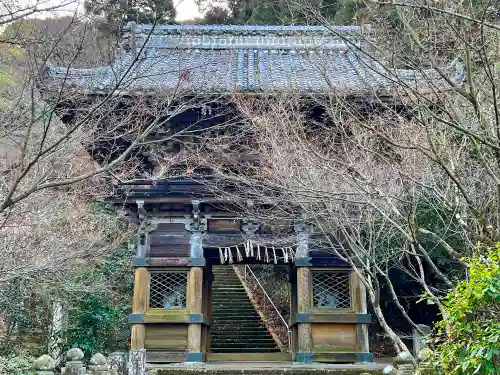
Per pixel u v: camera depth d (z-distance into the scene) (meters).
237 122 9.65
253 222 10.78
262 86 10.23
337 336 10.31
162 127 10.06
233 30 15.50
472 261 5.18
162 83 8.98
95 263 11.97
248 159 10.45
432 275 12.35
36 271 8.38
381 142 8.19
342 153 9.05
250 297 18.88
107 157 8.88
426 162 7.23
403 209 8.06
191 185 10.38
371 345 14.22
